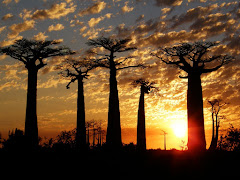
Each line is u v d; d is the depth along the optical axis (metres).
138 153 29.09
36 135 29.86
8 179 19.84
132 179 19.88
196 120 28.92
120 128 31.08
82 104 34.88
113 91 31.27
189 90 29.45
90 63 32.59
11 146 27.44
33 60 30.75
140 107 34.91
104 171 21.59
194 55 29.72
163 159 25.05
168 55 30.62
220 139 27.83
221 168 21.92
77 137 33.59
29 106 30.05
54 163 23.75
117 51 31.89
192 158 25.00
